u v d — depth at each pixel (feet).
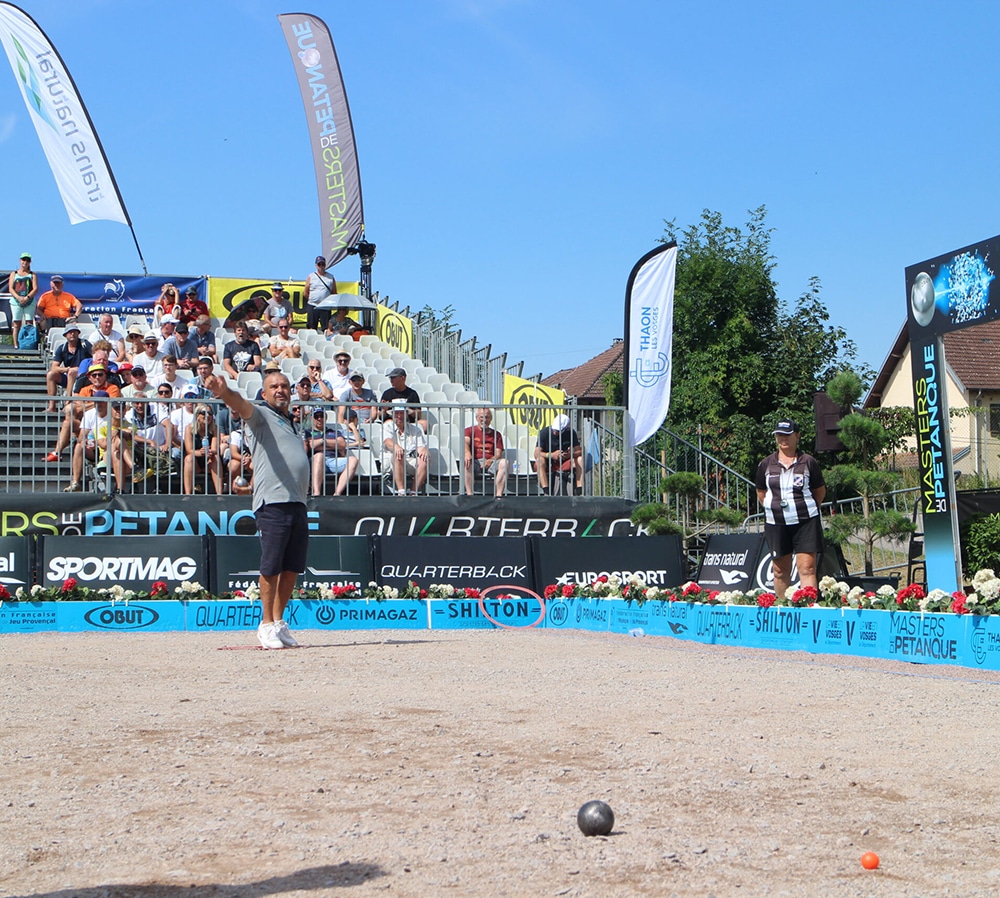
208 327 72.28
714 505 60.29
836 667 29.73
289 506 33.81
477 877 12.19
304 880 12.08
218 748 18.44
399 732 19.76
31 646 35.86
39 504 49.44
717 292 104.22
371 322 92.84
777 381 103.35
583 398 161.07
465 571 48.21
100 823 14.23
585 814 13.69
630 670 28.68
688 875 12.29
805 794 15.67
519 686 25.45
